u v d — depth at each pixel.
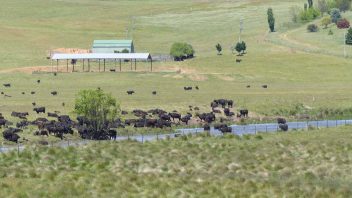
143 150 190.38
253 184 151.12
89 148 193.00
